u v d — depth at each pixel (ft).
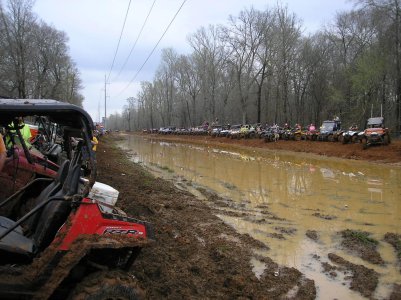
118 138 257.75
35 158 25.09
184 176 61.31
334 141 100.32
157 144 167.73
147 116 409.49
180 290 18.81
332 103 184.85
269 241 28.35
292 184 52.39
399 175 59.06
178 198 41.91
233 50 183.01
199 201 41.29
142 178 54.49
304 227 31.86
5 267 12.83
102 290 12.22
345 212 36.63
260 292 19.70
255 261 24.23
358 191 46.60
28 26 155.84
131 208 31.24
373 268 23.39
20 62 153.17
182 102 310.04
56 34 191.42
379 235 29.66
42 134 34.14
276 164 76.59
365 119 152.56
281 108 225.35
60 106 12.98
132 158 95.35
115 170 57.57
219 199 42.70
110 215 13.60
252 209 38.09
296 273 22.34
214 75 223.30
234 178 58.54
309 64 191.62
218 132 170.19
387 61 122.11
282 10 171.32
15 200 18.70
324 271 22.95
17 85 155.12
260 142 126.82
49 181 18.74
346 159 81.30
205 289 19.49
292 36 170.71
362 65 139.23
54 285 11.98
